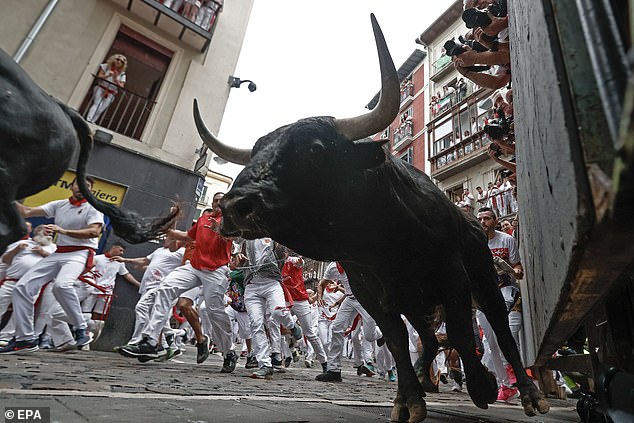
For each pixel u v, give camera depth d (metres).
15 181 2.42
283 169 1.88
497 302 2.81
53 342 5.68
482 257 2.75
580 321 1.16
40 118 2.53
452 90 22.47
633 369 1.29
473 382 2.21
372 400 3.37
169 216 3.34
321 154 1.94
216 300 4.88
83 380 2.75
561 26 0.65
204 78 10.74
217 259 4.95
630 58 0.41
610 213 0.49
